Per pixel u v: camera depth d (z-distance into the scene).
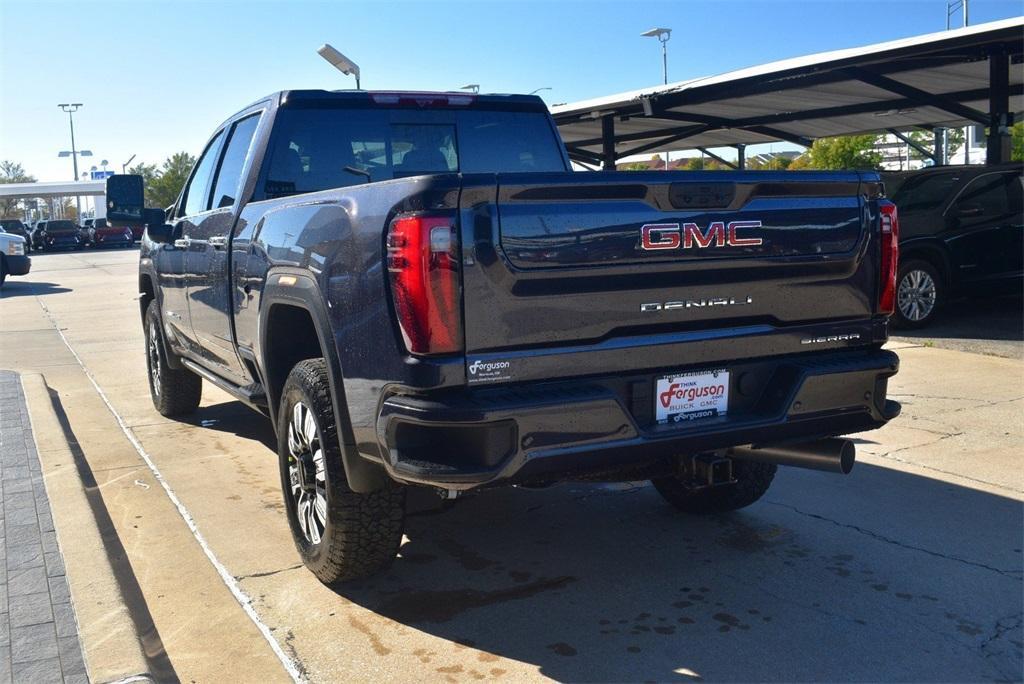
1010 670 3.15
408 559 4.18
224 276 4.79
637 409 3.29
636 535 4.43
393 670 3.20
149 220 6.15
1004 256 10.53
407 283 2.95
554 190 3.03
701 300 3.35
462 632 3.47
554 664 3.22
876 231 3.71
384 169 4.96
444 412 2.92
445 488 3.06
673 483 4.61
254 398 4.48
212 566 4.14
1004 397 6.97
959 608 3.61
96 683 2.91
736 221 3.37
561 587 3.85
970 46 11.25
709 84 13.44
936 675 3.12
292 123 4.79
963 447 5.74
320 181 4.84
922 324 10.32
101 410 7.37
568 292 3.10
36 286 21.25
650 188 3.17
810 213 3.54
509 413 2.94
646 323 3.25
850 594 3.74
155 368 7.09
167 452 6.05
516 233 3.00
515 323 3.03
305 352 4.18
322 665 3.24
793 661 3.22
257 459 5.86
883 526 4.48
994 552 4.14
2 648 3.16
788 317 3.56
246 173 4.80
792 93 14.89
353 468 3.42
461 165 5.14
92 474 5.57
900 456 5.61
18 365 9.65
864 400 3.66
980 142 42.06
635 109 15.96
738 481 4.45
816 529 4.46
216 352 5.31
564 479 3.35
